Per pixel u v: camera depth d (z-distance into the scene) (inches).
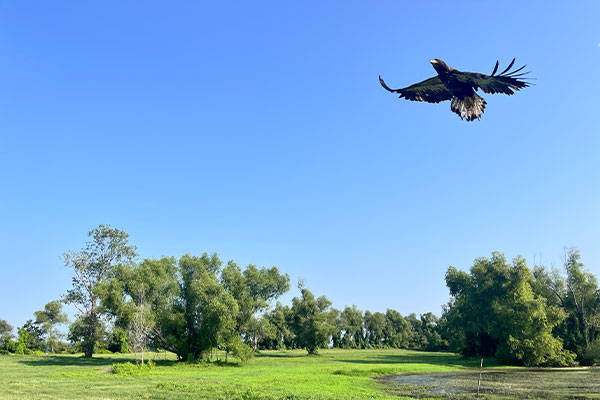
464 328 3189.0
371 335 6801.2
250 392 1226.6
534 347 2655.0
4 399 1082.7
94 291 2513.5
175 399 1131.3
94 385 1438.2
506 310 2824.8
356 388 1455.5
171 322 2605.8
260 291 3046.3
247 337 3494.1
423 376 2042.3
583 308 2984.7
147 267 2650.1
